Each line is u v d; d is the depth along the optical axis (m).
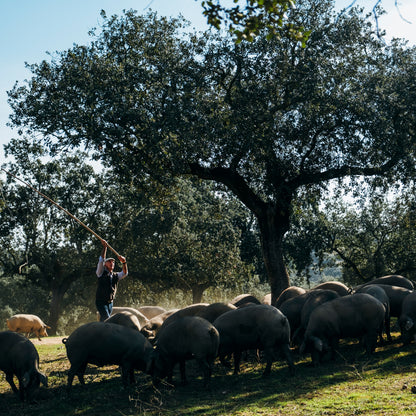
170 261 43.25
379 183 19.75
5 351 9.48
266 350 10.07
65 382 11.03
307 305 12.18
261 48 18.16
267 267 19.91
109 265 12.15
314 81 17.31
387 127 17.77
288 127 18.86
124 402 8.93
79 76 18.47
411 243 43.91
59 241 44.75
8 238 44.62
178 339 9.76
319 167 19.58
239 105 17.91
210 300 57.66
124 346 9.73
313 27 18.14
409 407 6.67
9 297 68.69
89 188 44.00
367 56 19.08
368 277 46.94
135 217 42.88
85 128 17.64
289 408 7.39
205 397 8.86
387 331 13.00
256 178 19.94
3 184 43.53
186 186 41.16
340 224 44.69
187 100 17.19
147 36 19.09
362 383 8.55
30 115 18.42
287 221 20.33
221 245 43.41
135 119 17.39
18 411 8.72
